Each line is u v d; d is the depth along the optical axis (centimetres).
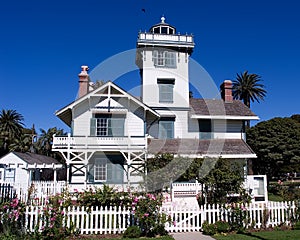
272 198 2483
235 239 1099
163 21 3111
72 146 2162
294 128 4319
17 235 1062
